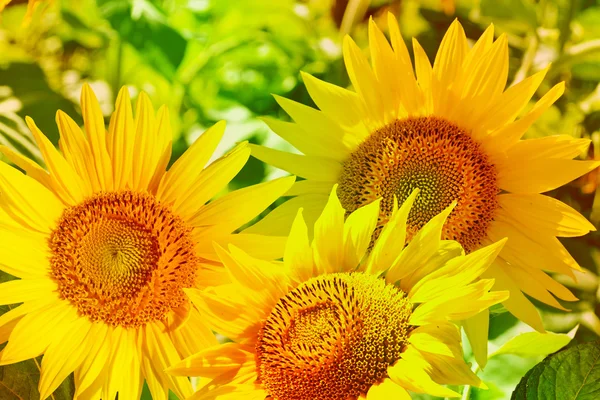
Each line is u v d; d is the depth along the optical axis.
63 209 0.94
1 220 0.92
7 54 1.31
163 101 1.27
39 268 0.94
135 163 0.94
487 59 0.94
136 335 0.94
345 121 0.99
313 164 0.99
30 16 1.16
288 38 1.29
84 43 1.33
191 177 0.93
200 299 0.89
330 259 0.90
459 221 0.95
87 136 0.93
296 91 1.25
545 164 0.94
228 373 0.89
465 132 0.96
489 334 1.02
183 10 1.32
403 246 0.91
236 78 1.28
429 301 0.85
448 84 0.95
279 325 0.88
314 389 0.86
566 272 0.94
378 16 1.29
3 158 1.14
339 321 0.87
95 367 0.93
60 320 0.93
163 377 0.92
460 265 0.86
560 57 1.21
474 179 0.95
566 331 1.07
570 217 0.94
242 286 0.89
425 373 0.83
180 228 0.93
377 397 0.84
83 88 0.92
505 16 1.23
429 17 1.28
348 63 0.97
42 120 1.20
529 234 0.95
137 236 0.93
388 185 0.96
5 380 0.95
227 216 0.93
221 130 0.93
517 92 0.94
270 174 1.14
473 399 0.99
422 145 0.96
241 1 1.30
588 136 1.18
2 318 0.92
